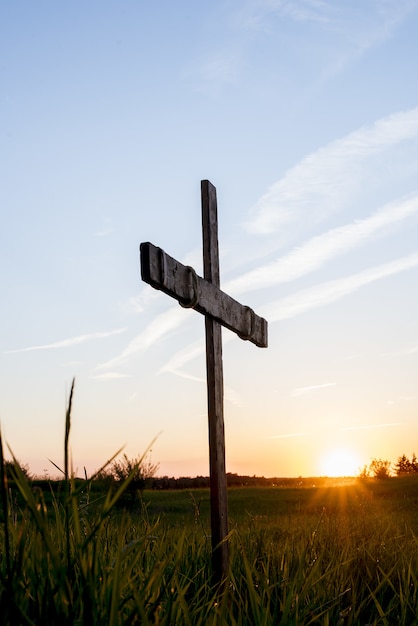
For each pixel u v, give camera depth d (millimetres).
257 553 4570
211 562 4156
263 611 2449
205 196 5945
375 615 3404
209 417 5547
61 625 1487
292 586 2623
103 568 1947
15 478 1400
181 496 23734
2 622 1392
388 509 10719
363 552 4539
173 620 2107
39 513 1415
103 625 1615
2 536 1901
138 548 2260
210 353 5652
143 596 1937
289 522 7777
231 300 6086
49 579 1553
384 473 49875
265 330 7113
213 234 5973
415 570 4078
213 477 5383
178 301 5090
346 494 15766
